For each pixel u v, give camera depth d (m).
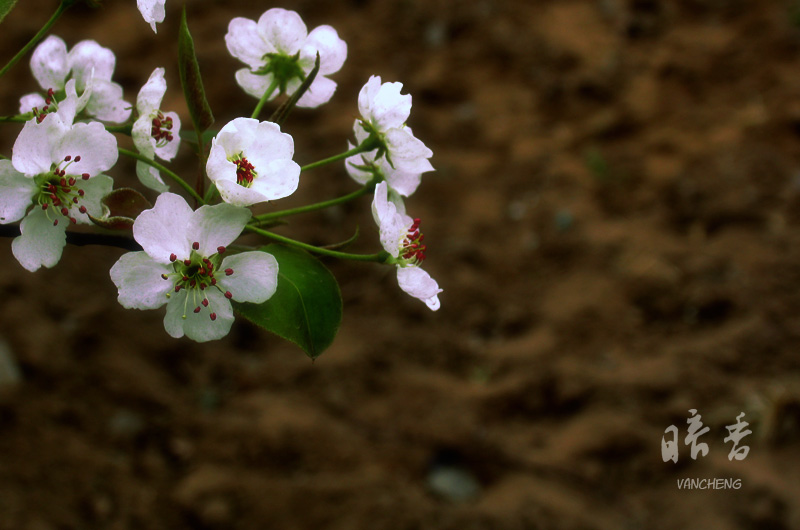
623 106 1.36
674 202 1.21
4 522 0.75
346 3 1.52
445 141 1.33
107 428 0.88
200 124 0.42
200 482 0.84
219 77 1.36
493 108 1.38
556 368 0.99
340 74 1.40
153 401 0.92
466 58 1.45
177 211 0.41
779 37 1.43
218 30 1.45
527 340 1.05
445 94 1.41
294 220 1.16
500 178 1.27
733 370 0.98
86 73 0.46
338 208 1.20
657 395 0.96
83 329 0.96
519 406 0.96
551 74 1.42
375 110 0.44
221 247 0.41
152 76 0.43
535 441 0.92
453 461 0.90
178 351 0.99
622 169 1.27
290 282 0.43
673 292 1.08
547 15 1.52
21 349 0.91
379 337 1.04
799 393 0.92
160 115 0.45
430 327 1.06
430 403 0.95
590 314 1.06
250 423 0.91
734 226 1.16
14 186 0.41
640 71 1.41
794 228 1.14
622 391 0.96
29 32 1.40
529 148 1.31
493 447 0.90
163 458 0.87
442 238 1.17
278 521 0.81
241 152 0.42
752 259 1.10
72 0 0.44
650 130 1.33
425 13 1.50
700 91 1.38
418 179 0.46
